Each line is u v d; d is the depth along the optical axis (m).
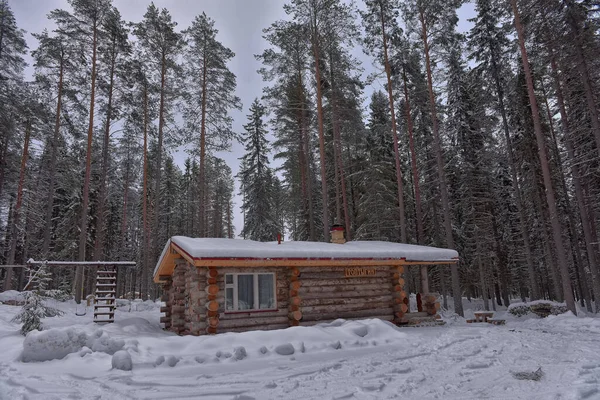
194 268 11.32
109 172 31.70
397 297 13.51
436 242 26.80
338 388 5.48
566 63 16.94
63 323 13.36
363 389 5.36
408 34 21.80
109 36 24.66
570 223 25.09
